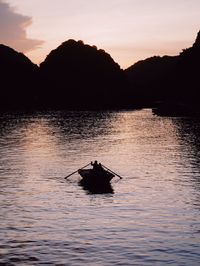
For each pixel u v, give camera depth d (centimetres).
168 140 6538
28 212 2222
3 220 2066
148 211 2225
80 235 1820
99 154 4881
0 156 4709
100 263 1504
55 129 9406
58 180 3194
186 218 2078
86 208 2305
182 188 2839
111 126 10356
